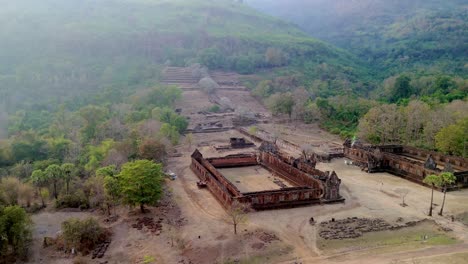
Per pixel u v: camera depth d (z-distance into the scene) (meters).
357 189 98.44
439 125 135.00
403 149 133.88
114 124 142.62
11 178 91.38
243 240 68.25
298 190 86.31
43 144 120.00
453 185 96.62
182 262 61.97
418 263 60.31
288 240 69.25
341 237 70.31
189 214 81.38
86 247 66.31
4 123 146.50
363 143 142.25
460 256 62.59
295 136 168.75
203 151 141.62
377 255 63.50
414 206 86.06
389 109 157.12
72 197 86.44
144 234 71.94
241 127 182.75
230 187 89.56
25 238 65.81
